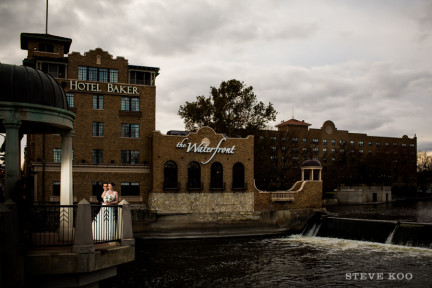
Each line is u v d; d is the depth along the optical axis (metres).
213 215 46.88
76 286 12.14
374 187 104.44
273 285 25.33
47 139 45.75
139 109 50.50
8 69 13.68
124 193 47.84
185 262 31.89
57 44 57.81
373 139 129.38
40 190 43.91
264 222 48.56
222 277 27.25
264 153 78.75
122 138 49.34
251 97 65.25
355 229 42.12
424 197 124.50
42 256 11.73
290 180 90.00
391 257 31.88
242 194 48.72
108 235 13.65
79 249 11.99
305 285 25.22
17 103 13.11
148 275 27.75
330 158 118.69
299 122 116.62
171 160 46.41
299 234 48.66
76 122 47.66
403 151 136.38
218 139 48.69
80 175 46.28
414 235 35.94
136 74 52.59
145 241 42.66
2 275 10.81
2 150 25.61
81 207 12.29
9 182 12.86
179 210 46.00
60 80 47.12
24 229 12.16
